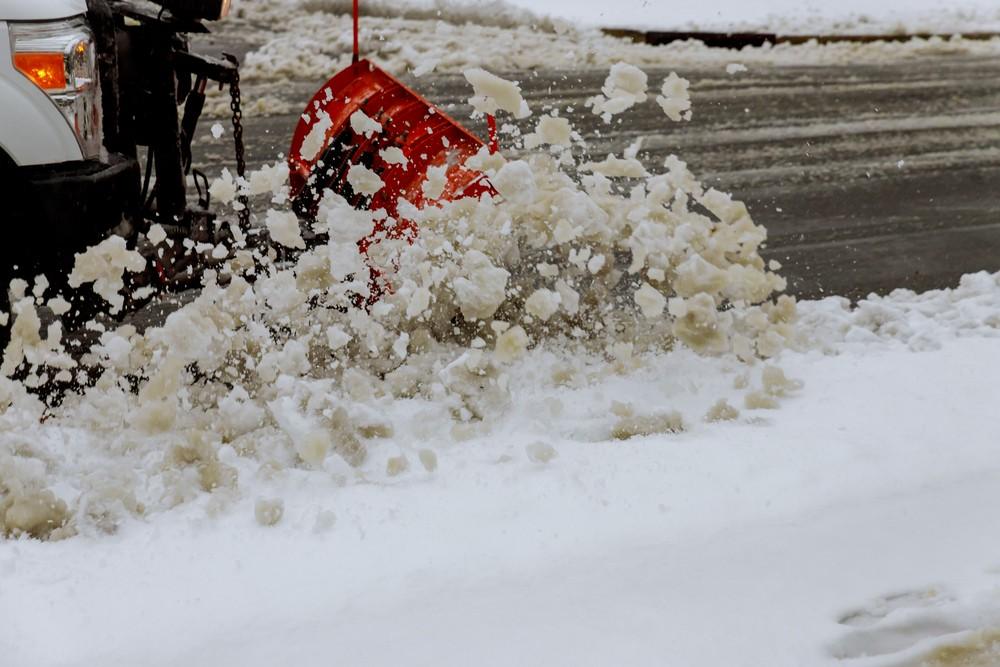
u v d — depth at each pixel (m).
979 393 4.80
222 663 2.89
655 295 4.86
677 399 4.82
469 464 4.10
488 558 3.44
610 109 5.09
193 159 8.45
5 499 3.67
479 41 12.98
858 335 5.78
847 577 3.24
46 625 3.09
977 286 6.51
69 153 4.63
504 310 5.17
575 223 4.96
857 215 8.40
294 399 4.34
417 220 4.93
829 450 4.17
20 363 4.36
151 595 3.25
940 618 3.02
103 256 4.43
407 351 4.97
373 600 3.22
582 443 4.31
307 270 4.73
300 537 3.58
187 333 4.28
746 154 9.80
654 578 3.26
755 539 3.50
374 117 5.62
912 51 15.12
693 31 14.34
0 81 4.47
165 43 5.20
